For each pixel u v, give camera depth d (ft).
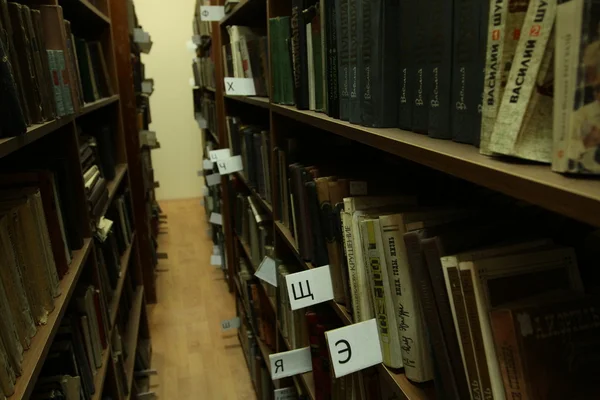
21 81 3.20
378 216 2.62
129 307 7.97
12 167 4.01
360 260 2.85
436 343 2.15
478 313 1.86
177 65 17.15
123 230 7.74
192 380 7.91
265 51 5.59
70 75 4.32
